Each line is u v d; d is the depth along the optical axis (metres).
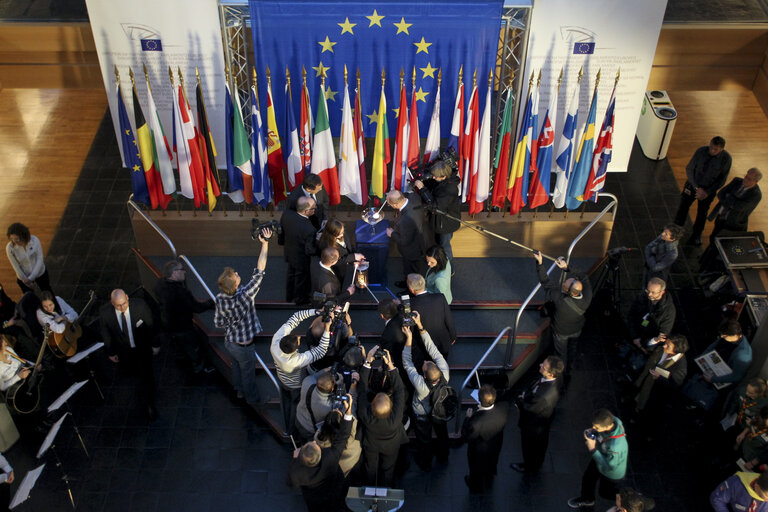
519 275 11.72
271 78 10.88
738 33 12.89
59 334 10.14
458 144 10.88
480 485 9.65
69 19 12.91
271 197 11.59
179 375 11.14
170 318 10.11
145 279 12.20
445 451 9.77
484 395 8.53
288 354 8.86
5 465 9.05
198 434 10.39
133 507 9.59
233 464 10.05
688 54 13.26
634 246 12.96
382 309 9.00
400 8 10.13
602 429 8.41
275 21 10.31
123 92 11.41
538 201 11.37
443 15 10.17
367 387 8.70
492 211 11.85
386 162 11.10
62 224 13.45
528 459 9.70
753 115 15.58
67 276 12.61
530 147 10.71
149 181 11.11
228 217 11.62
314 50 10.59
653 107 14.09
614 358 11.33
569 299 9.73
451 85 10.88
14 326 10.54
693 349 11.47
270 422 10.36
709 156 11.90
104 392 10.89
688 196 12.40
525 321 11.16
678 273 12.52
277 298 11.31
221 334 10.98
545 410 8.94
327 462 8.10
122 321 9.70
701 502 9.65
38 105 15.73
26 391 9.88
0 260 12.91
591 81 11.11
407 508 9.53
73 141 14.98
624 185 14.03
